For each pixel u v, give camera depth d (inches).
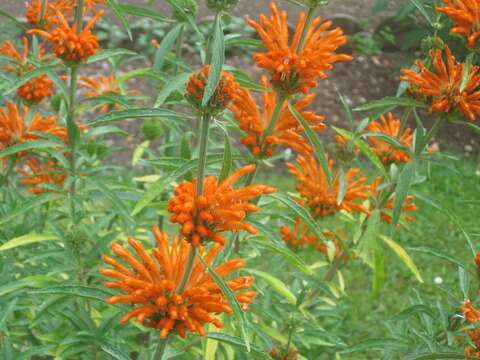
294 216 38.6
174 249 27.0
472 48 31.3
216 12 28.9
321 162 29.1
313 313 40.9
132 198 36.7
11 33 53.4
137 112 25.8
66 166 34.6
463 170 93.8
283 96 31.0
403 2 97.3
